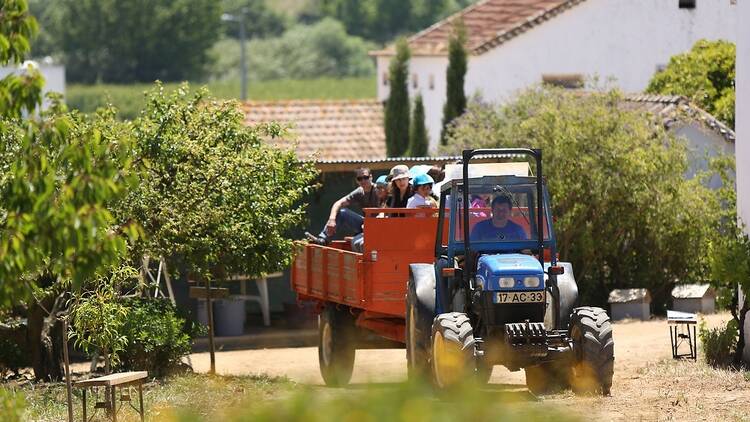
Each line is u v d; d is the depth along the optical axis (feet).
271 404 69.00
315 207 253.24
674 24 387.34
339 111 391.45
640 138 240.32
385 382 76.38
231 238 164.35
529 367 139.03
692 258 239.71
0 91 85.97
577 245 241.55
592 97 249.14
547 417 69.46
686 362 160.76
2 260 83.46
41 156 85.87
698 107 282.36
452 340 126.62
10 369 174.09
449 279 137.08
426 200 160.56
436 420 66.18
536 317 131.44
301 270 179.32
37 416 131.03
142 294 179.83
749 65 158.92
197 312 235.81
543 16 381.40
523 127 242.78
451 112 325.01
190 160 162.91
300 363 199.52
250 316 256.93
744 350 158.40
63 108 89.76
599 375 129.90
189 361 179.83
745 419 116.26
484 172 148.46
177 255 176.04
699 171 249.55
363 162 238.68
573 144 237.66
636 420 116.47
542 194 136.36
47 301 168.96
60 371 171.42
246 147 171.94
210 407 127.75
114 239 86.69
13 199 85.25
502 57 382.22
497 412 68.69
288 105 389.19
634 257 245.45
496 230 136.46
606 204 239.09
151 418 125.59
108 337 135.85
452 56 325.62
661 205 237.04
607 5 385.09
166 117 163.94
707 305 232.53
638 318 232.12
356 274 151.02
